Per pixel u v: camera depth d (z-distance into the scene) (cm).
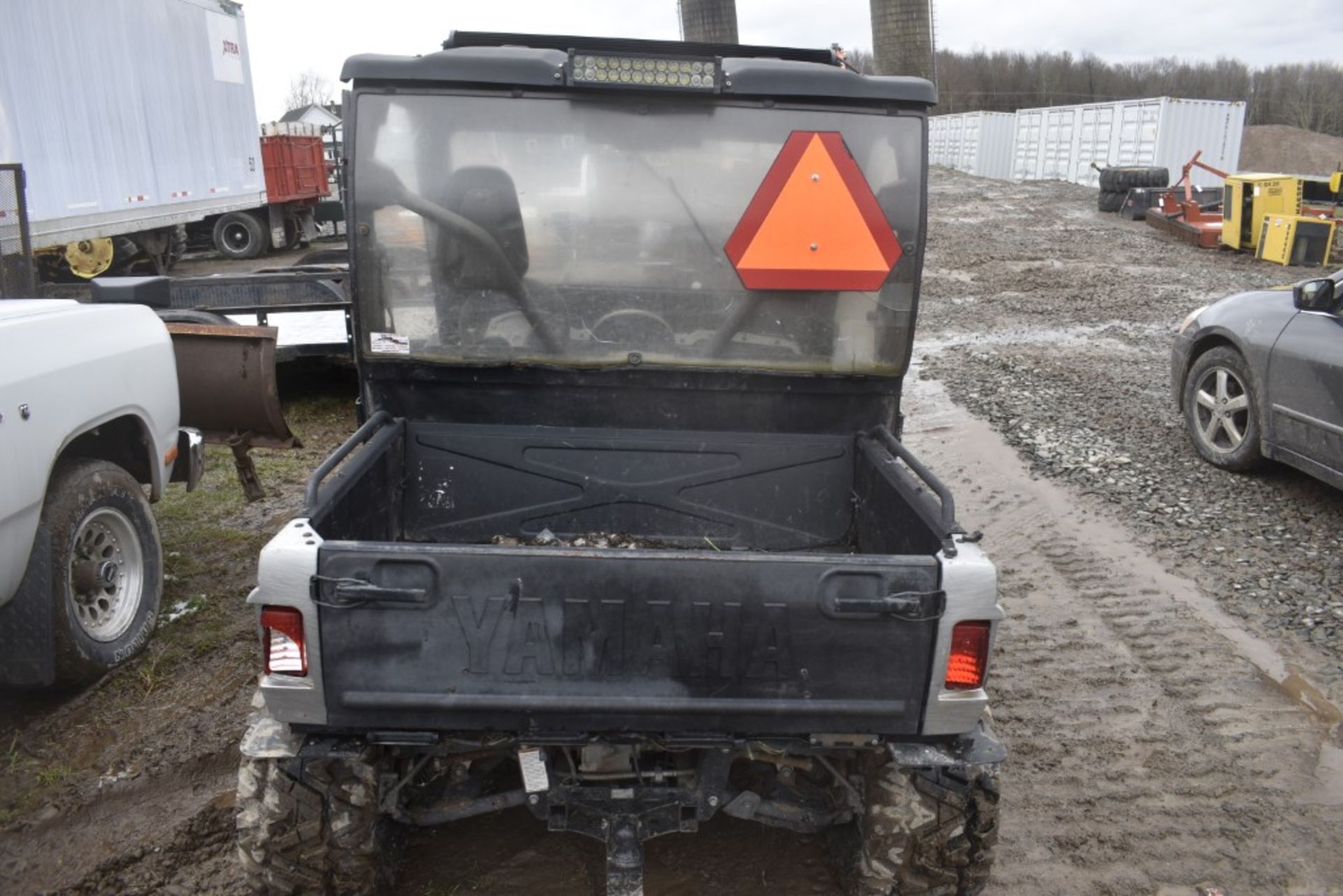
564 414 383
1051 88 7506
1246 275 1656
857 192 356
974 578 256
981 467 740
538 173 350
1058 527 630
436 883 324
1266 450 666
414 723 260
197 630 486
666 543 395
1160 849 352
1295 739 418
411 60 337
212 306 778
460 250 355
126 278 498
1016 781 389
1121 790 385
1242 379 689
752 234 357
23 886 322
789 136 350
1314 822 367
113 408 433
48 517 404
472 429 383
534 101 344
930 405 905
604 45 383
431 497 388
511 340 367
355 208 350
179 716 416
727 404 383
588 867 332
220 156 1641
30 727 407
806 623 255
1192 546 595
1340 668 466
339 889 282
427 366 370
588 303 363
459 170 348
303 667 255
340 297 791
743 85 342
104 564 443
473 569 250
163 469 479
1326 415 609
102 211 1252
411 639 253
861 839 287
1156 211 2223
